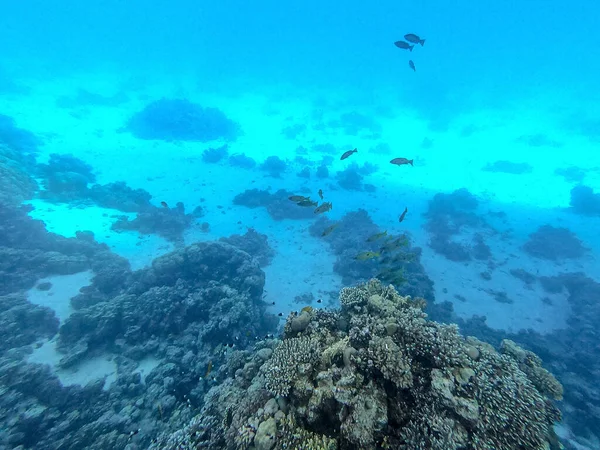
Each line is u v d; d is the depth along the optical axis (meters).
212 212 31.61
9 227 21.30
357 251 25.45
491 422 4.88
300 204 11.26
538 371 7.19
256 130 59.41
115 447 11.09
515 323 20.88
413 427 4.99
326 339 7.34
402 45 15.88
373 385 5.58
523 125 64.88
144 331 16.12
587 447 13.87
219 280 19.61
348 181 39.59
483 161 50.62
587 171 45.06
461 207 35.75
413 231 31.17
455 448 4.59
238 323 16.12
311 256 26.55
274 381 6.29
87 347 14.97
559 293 23.69
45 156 36.09
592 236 30.45
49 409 12.28
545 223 32.91
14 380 12.78
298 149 51.22
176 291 17.64
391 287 8.98
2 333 14.81
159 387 13.23
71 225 25.14
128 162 39.34
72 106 55.59
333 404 5.55
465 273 25.45
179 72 99.81
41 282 18.73
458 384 5.33
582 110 65.56
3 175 26.20
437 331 6.17
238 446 5.80
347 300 8.41
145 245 24.84
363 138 59.31
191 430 7.50
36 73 74.44
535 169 47.12
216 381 12.33
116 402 12.87
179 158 42.56
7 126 38.91
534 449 4.73
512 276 25.36
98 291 18.62
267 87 92.19
